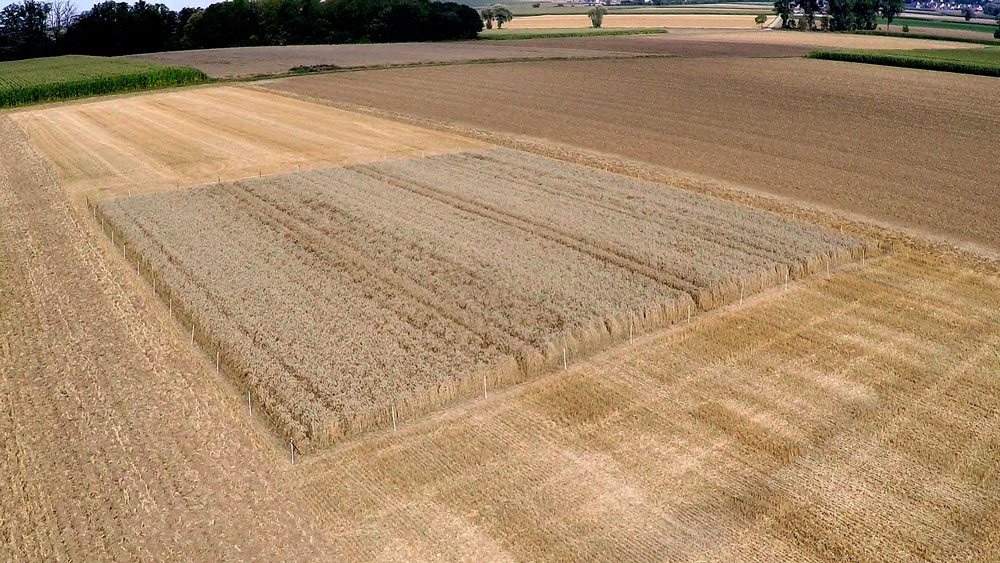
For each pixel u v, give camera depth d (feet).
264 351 65.05
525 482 49.80
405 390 58.39
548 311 71.77
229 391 61.36
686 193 111.14
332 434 54.08
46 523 46.16
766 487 48.91
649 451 52.85
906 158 129.80
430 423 56.75
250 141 152.35
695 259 84.07
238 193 112.57
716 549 43.70
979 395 58.85
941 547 43.65
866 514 46.39
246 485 49.75
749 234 92.68
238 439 54.75
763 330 70.64
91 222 104.53
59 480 50.24
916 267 84.58
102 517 46.70
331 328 69.51
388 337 67.56
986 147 135.95
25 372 64.39
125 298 79.41
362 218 100.01
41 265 88.79
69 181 124.77
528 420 56.90
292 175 122.62
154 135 159.94
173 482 50.06
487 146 147.02
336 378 60.39
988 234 93.25
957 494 48.03
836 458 51.67
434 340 66.74
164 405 59.21
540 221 97.91
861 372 62.75
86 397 60.39
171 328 72.54
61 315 75.46
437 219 99.66
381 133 160.66
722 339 68.90
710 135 151.64
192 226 98.02
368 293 77.25
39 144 153.99
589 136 153.58
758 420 56.18
